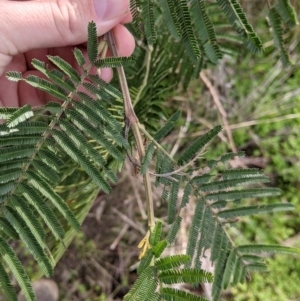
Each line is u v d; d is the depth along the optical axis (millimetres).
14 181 116
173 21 110
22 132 116
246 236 334
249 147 349
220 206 133
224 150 340
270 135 350
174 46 180
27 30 155
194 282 99
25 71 203
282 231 335
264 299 323
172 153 330
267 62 343
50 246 190
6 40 157
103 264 345
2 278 113
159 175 129
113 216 349
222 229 134
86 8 144
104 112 121
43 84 119
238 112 349
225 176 131
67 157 176
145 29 115
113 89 126
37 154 121
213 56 112
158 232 109
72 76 122
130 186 343
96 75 125
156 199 338
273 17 105
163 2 109
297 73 344
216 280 136
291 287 325
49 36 157
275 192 133
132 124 130
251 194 132
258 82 352
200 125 342
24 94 207
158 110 184
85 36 157
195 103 342
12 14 152
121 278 342
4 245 114
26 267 310
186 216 319
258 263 135
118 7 140
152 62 187
